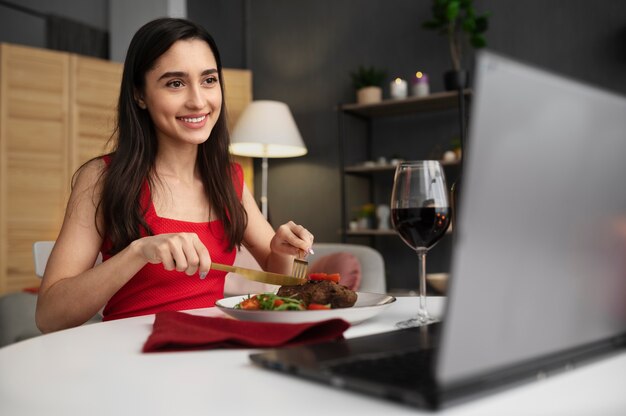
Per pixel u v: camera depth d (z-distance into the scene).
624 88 3.62
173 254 0.88
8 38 4.41
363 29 4.56
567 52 3.79
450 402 0.38
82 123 4.34
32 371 0.55
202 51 1.33
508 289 0.39
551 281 0.42
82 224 1.25
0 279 4.04
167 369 0.54
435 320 0.82
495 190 0.37
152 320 0.89
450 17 3.63
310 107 4.81
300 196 4.82
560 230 0.42
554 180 0.41
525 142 0.39
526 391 0.42
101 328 0.81
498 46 4.01
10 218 4.08
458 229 0.35
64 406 0.44
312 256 2.76
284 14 4.95
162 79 1.30
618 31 3.63
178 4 4.66
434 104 3.98
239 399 0.43
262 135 4.10
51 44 4.53
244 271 0.91
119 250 1.29
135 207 1.30
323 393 0.44
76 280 1.02
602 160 0.45
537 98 0.39
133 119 1.35
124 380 0.51
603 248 0.47
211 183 1.43
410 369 0.45
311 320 0.72
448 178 4.07
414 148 4.28
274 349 0.62
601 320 0.48
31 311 2.71
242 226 1.44
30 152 4.16
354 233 4.10
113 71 4.47
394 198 0.84
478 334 0.37
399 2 4.39
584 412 0.38
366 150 4.48
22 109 4.13
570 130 0.42
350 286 2.43
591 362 0.48
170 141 1.40
